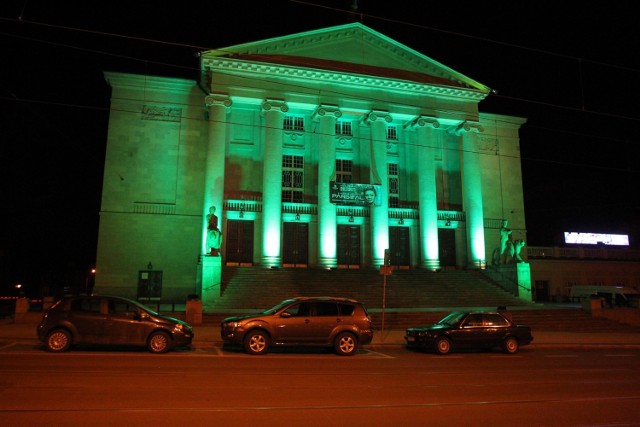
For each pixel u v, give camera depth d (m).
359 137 34.78
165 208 31.55
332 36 33.25
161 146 32.12
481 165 37.75
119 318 13.48
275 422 6.61
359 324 14.59
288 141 33.81
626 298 32.22
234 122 33.03
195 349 14.76
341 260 32.66
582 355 15.48
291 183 33.50
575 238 44.06
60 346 13.09
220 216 29.14
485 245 36.56
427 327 16.12
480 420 6.96
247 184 32.53
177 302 30.69
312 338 14.25
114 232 30.70
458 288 28.80
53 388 8.40
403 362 13.16
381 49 34.09
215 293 25.69
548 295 37.22
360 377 10.41
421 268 32.38
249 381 9.57
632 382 10.27
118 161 31.45
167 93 32.78
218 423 6.48
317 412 7.21
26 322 20.80
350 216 32.75
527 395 8.76
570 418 7.14
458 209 35.94
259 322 14.07
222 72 30.88
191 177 32.19
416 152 35.84
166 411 7.04
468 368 12.18
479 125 35.06
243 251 31.22
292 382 9.61
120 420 6.53
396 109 33.78
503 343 15.73
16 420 6.41
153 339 13.52
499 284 30.69
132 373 10.09
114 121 31.75
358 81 32.84
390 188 35.44
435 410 7.51
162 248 31.09
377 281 28.28
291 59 32.31
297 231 32.53
